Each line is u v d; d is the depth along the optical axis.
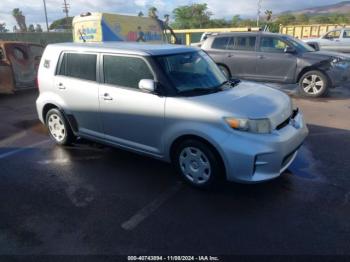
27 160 5.08
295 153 4.27
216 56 10.37
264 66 9.69
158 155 4.33
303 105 8.24
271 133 3.71
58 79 5.19
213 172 3.85
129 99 4.35
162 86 4.10
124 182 4.34
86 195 4.04
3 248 3.11
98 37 13.58
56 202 3.89
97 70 4.72
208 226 3.40
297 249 3.05
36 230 3.38
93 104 4.79
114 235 3.28
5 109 8.34
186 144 3.99
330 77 8.84
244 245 3.12
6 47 9.48
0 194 4.09
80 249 3.09
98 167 4.79
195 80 4.37
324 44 18.73
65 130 5.41
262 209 3.67
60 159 5.09
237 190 4.05
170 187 4.18
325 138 5.80
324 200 3.84
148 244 3.15
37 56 10.30
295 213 3.59
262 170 3.67
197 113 3.80
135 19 14.73
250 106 3.84
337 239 3.18
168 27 16.62
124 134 4.60
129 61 4.39
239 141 3.60
